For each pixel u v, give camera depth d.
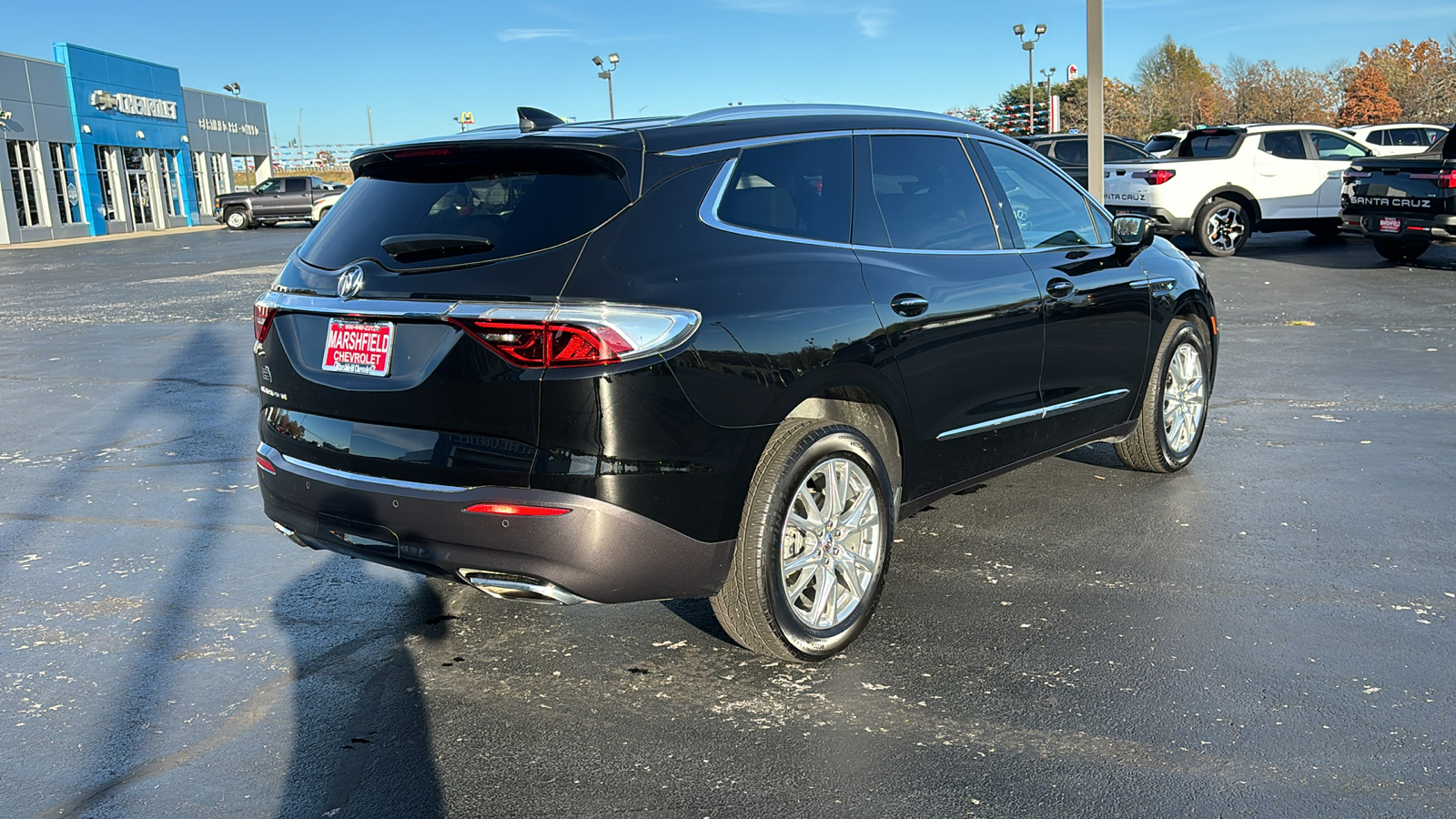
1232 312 11.16
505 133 3.36
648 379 2.98
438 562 3.13
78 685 3.47
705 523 3.17
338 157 66.38
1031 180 4.66
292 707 3.31
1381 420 6.63
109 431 7.20
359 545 3.29
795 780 2.84
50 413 7.82
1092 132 11.77
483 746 3.05
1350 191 14.66
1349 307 11.29
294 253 3.61
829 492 3.50
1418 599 3.92
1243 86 74.06
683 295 3.08
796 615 3.44
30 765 2.98
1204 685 3.31
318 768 2.95
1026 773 2.84
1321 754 2.89
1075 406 4.71
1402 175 13.91
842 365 3.45
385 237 3.32
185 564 4.61
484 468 3.02
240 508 5.43
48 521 5.25
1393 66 71.62
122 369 9.71
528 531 2.98
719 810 2.71
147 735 3.14
